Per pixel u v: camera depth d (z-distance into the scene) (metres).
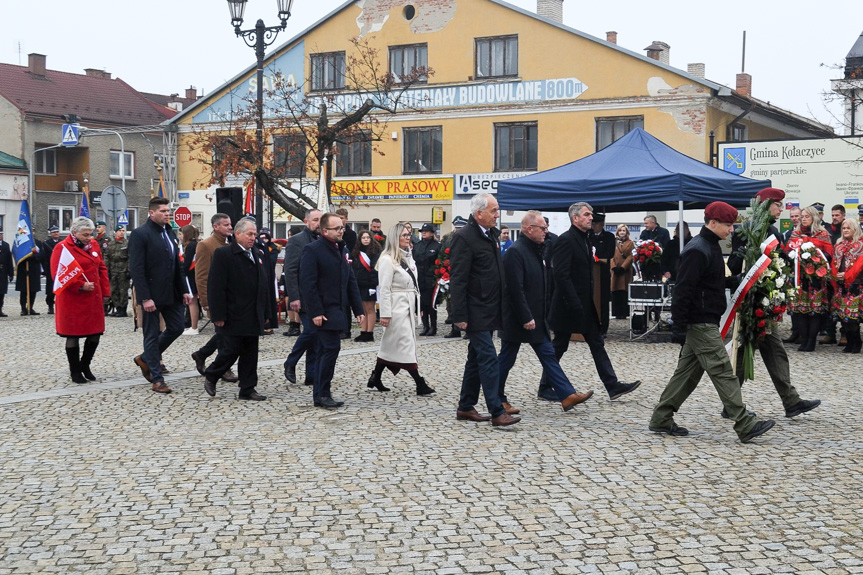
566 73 34.31
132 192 50.97
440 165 36.75
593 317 10.45
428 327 18.12
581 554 5.52
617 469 7.48
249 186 25.30
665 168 16.55
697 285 8.50
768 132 38.09
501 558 5.46
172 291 11.51
